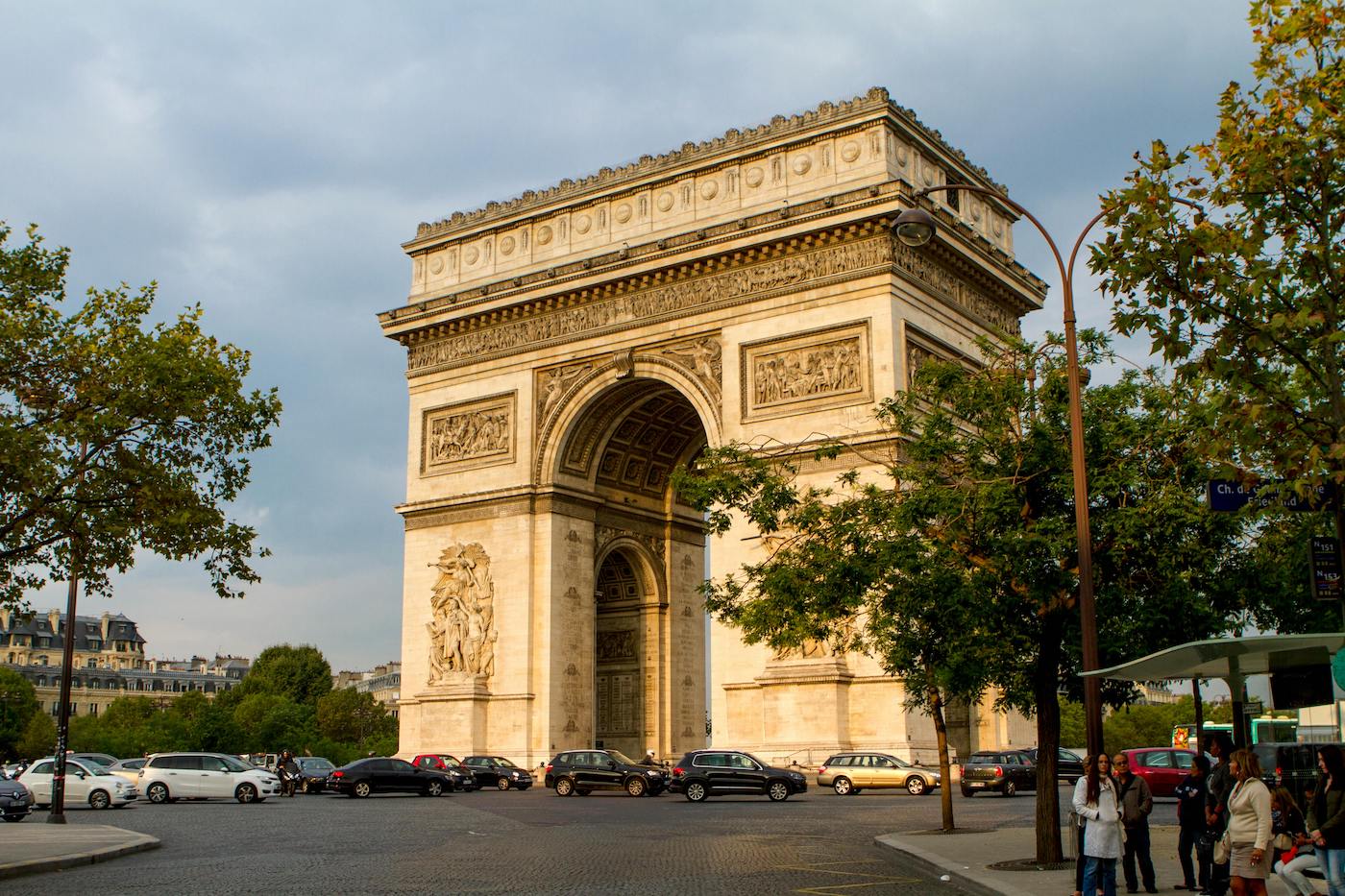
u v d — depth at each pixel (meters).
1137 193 31.17
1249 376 30.83
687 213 98.12
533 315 104.69
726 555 89.44
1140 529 39.91
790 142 93.44
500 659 100.06
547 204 105.38
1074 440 36.53
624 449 107.75
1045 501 43.19
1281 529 42.09
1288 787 35.31
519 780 93.62
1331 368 29.80
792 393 89.75
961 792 85.62
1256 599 43.00
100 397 45.31
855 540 44.25
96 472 46.31
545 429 102.19
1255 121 31.22
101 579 47.47
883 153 89.81
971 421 45.12
